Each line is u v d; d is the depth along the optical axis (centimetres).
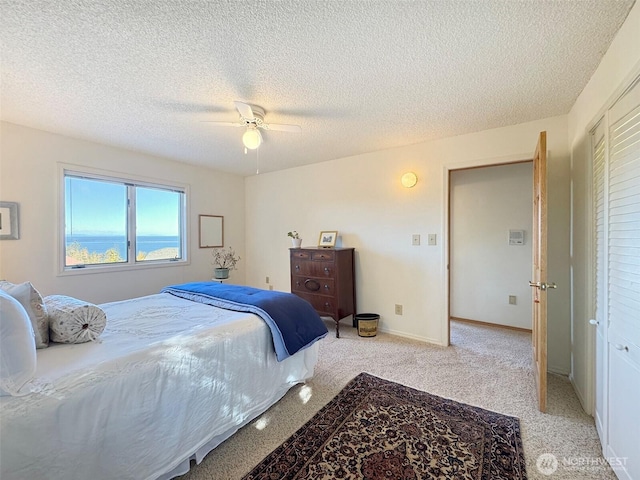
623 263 138
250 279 500
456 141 305
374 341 330
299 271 379
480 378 240
